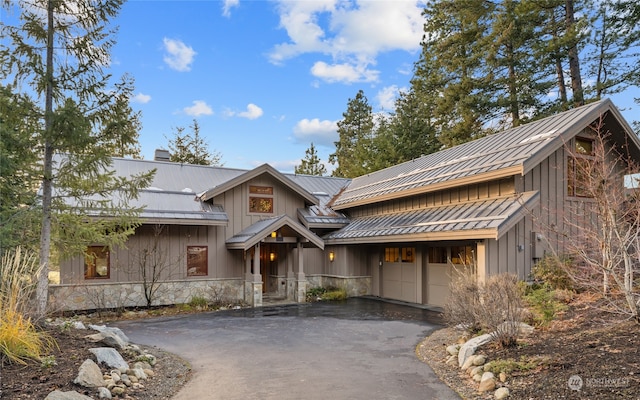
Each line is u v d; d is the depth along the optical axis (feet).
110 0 28.78
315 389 18.71
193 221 47.32
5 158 26.89
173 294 48.11
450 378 19.85
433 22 81.20
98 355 19.42
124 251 45.68
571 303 26.89
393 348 26.63
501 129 70.85
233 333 32.14
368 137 121.19
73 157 28.81
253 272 53.31
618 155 41.86
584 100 58.44
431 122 93.50
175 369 22.13
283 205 57.98
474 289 25.29
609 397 13.80
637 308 20.51
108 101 28.66
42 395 14.89
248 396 17.92
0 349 17.08
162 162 60.13
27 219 29.48
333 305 47.44
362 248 56.03
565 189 38.81
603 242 22.79
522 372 17.44
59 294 41.22
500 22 63.10
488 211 36.50
